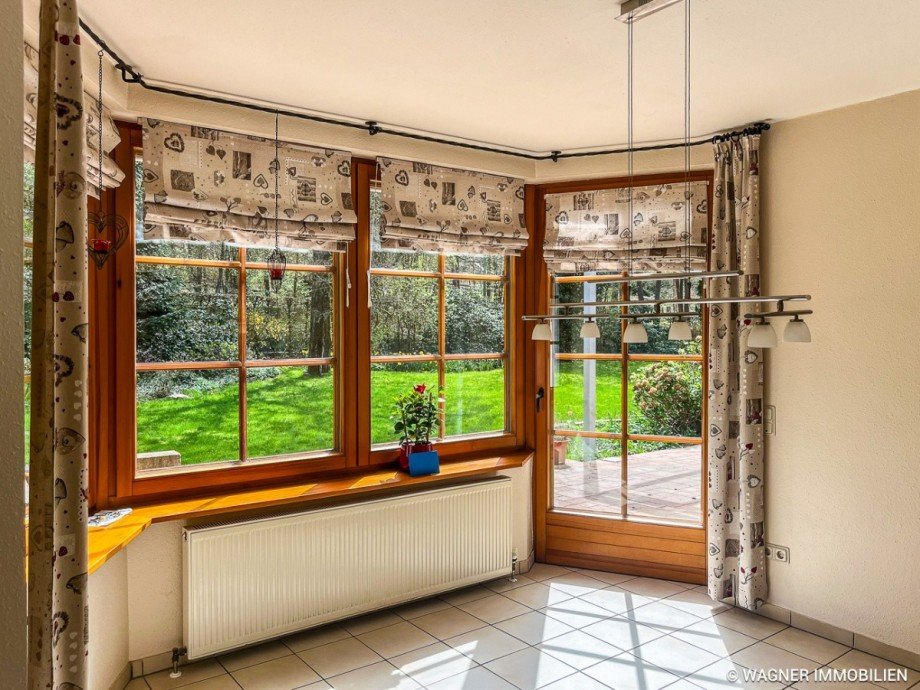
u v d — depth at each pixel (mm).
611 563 4379
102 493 3049
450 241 4004
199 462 3357
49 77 1194
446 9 2338
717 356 3799
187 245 3318
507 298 4488
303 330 3674
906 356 3191
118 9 2334
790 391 3629
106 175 2861
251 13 2367
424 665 3152
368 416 3869
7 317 762
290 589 3297
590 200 4312
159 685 2967
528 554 4449
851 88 3135
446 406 4242
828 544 3488
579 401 4480
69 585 1403
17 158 772
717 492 3785
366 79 2998
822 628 3504
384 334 3959
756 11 2352
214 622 3084
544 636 3457
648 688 2949
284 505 3422
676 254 4102
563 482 4539
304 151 3543
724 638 3453
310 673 3082
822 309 3492
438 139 3869
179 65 2828
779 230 3664
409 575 3701
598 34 2543
